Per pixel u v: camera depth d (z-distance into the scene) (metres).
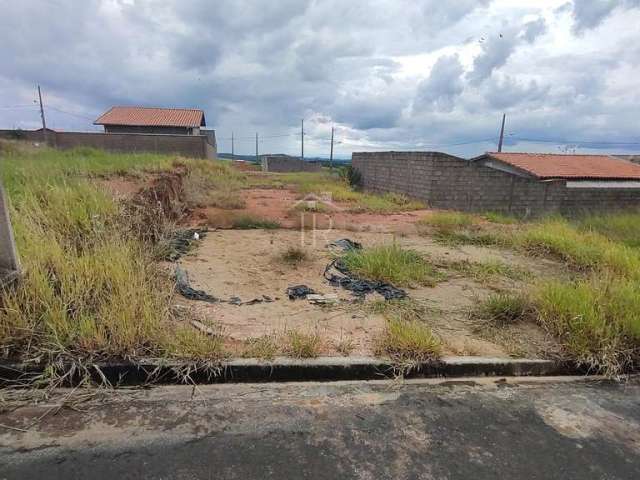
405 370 2.65
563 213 12.72
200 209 8.84
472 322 3.45
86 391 2.25
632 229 7.91
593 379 2.80
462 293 4.23
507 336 3.20
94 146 21.97
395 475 1.80
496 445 2.04
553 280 4.28
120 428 1.99
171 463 1.78
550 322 3.30
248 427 2.06
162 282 3.48
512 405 2.41
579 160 15.87
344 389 2.48
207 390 2.37
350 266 4.78
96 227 3.77
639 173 14.98
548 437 2.13
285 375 2.54
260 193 13.45
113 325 2.50
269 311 3.44
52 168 6.30
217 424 2.07
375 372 2.63
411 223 8.69
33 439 1.87
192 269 4.41
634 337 3.01
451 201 12.10
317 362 2.58
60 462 1.74
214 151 33.62
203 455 1.84
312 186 15.48
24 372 2.27
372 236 7.06
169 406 2.19
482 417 2.27
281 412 2.21
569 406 2.44
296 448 1.93
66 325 2.42
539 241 6.52
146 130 30.91
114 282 2.90
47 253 3.02
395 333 2.91
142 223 4.79
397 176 14.16
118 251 3.27
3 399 2.13
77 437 1.90
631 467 1.94
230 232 6.64
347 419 2.18
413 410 2.30
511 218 10.78
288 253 5.16
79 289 2.72
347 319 3.36
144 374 2.38
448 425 2.18
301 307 3.57
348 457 1.89
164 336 2.55
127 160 10.68
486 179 12.12
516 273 5.10
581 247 5.93
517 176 12.23
